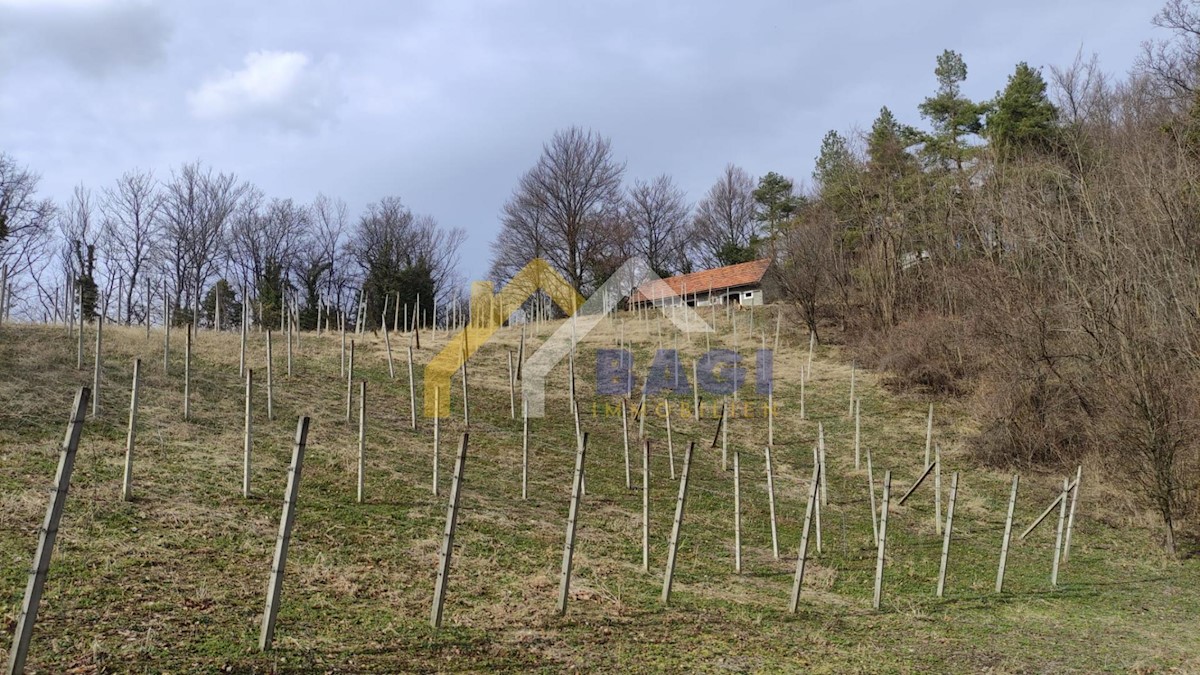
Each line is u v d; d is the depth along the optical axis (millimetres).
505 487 15430
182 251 49500
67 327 21797
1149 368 17438
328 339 28156
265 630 6629
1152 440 16250
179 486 11938
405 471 15117
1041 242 24141
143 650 6336
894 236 36594
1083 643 9984
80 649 6230
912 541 15508
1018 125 33594
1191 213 20734
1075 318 21906
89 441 13500
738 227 63438
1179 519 17391
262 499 11992
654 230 58625
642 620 8922
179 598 7691
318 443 15977
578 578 10422
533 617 8508
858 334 34938
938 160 39719
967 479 21094
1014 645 9633
